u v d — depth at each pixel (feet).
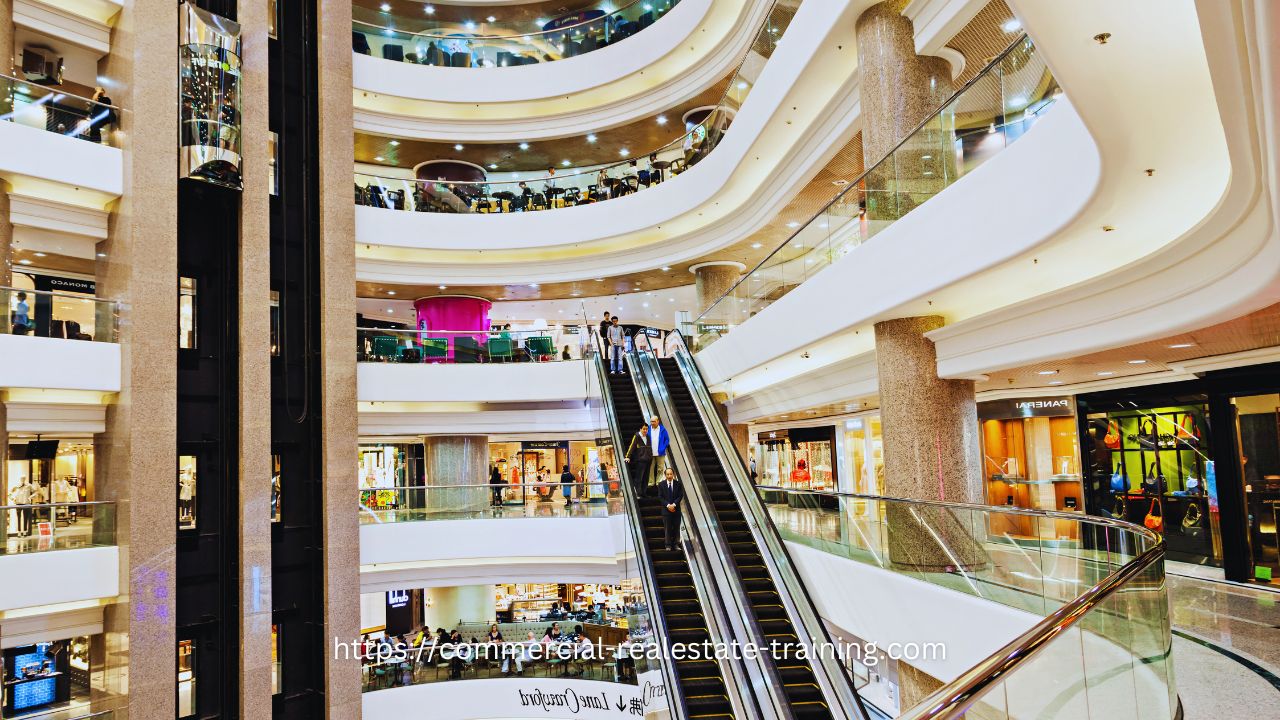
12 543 38.37
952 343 31.73
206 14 47.42
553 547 57.72
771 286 47.03
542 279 73.20
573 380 65.31
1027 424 49.55
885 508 30.50
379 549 55.47
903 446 33.17
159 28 45.78
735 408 64.75
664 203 66.13
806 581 37.45
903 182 30.83
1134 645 14.96
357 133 73.26
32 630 41.42
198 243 48.37
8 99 40.65
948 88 35.32
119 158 44.32
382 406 66.13
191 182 46.96
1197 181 18.49
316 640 50.75
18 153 40.52
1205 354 30.63
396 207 69.51
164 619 42.57
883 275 32.07
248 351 48.42
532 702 55.21
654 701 47.32
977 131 25.82
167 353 44.19
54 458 60.29
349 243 55.26
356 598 51.52
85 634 43.21
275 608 49.93
